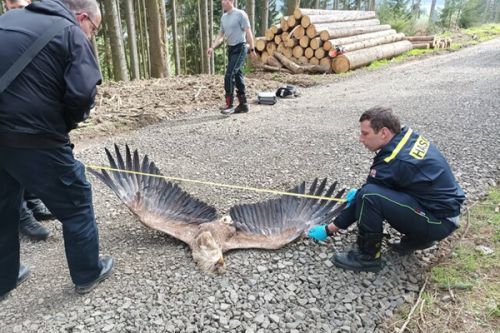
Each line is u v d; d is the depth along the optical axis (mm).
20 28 2229
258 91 9445
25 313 2664
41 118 2305
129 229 3637
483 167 4555
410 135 2807
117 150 3568
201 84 9992
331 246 3275
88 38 2453
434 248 3209
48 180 2443
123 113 7199
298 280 2891
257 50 13328
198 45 25047
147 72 19312
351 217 3020
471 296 2682
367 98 8492
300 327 2494
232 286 2828
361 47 13508
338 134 6133
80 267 2725
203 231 3162
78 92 2246
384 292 2777
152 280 2914
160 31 13672
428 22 28984
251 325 2504
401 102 7855
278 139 5980
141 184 3492
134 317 2574
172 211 3420
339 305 2662
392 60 14555
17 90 2232
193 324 2525
